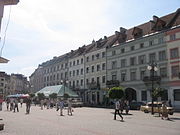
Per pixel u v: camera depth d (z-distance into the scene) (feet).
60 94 163.84
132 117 72.74
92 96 195.72
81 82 212.64
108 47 179.83
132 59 156.97
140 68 149.89
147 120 62.13
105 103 170.50
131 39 162.61
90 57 202.18
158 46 139.44
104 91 179.63
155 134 36.09
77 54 228.43
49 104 137.08
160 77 135.23
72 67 229.45
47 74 287.48
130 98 156.66
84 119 62.44
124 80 162.09
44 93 178.60
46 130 38.65
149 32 150.61
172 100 128.47
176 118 70.74
